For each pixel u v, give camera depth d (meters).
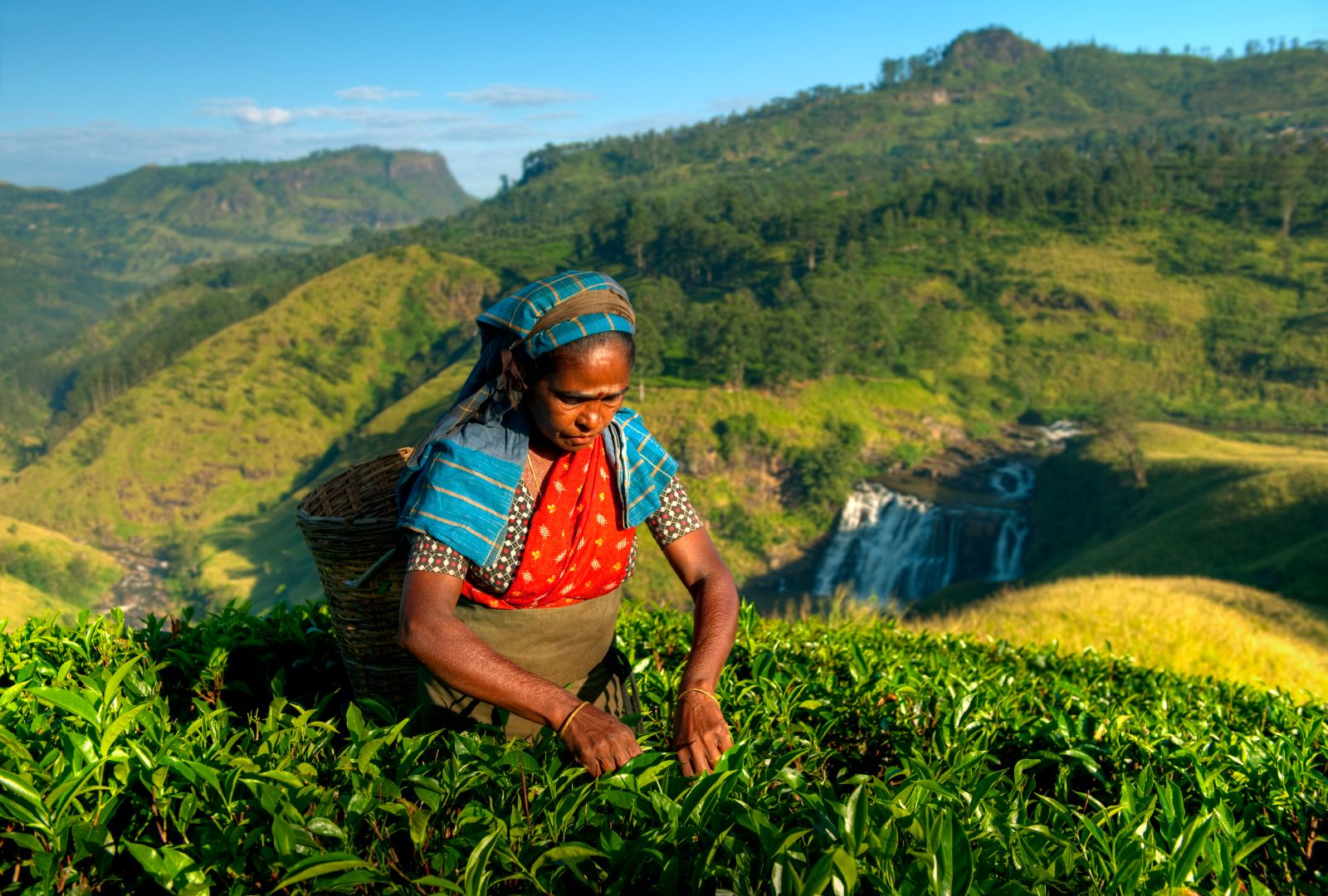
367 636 2.17
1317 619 20.53
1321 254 139.25
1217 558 55.03
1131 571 56.69
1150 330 129.12
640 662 2.77
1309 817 2.10
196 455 151.75
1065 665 4.84
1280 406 114.44
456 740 1.53
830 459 99.56
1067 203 170.12
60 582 118.75
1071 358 126.75
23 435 189.75
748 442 104.31
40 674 2.45
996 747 2.61
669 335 134.62
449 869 1.27
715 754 1.65
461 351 164.12
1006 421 116.56
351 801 1.36
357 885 1.28
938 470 104.06
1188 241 148.88
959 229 167.25
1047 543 83.44
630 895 1.28
